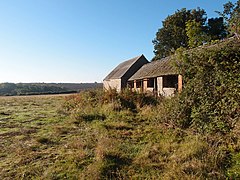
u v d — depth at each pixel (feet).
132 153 22.44
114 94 53.83
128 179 17.39
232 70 22.30
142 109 44.73
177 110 30.45
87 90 66.95
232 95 20.83
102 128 32.83
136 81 89.92
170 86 58.59
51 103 90.84
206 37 77.97
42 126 38.14
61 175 18.53
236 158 18.21
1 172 19.47
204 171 17.03
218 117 22.49
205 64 26.22
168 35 133.69
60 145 26.58
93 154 22.45
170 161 19.75
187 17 125.80
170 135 27.37
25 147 25.88
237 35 23.99
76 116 41.91
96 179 17.52
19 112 58.59
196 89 26.91
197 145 21.25
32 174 19.02
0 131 35.01
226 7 25.18
